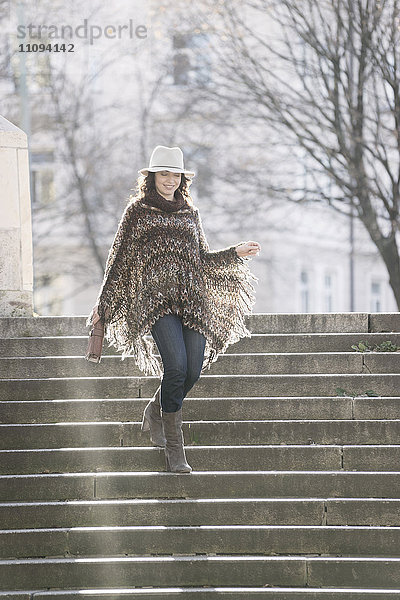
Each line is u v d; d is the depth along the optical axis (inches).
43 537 307.3
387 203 812.0
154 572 296.4
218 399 355.6
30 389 366.3
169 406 313.7
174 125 1223.5
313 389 365.4
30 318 413.1
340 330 407.2
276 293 1501.0
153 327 307.7
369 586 293.7
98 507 315.0
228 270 320.8
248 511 314.0
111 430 346.3
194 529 307.3
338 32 794.2
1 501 322.3
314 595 287.6
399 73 778.2
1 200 444.1
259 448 333.4
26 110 1152.2
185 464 323.0
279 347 392.8
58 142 1327.5
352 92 815.1
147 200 313.0
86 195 1269.7
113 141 1269.7
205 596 288.2
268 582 295.1
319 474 323.0
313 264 1592.0
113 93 1332.4
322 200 898.7
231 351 392.2
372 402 353.7
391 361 379.2
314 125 881.5
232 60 879.1
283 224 1359.5
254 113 1014.4
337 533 305.7
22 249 446.6
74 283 1608.0
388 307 1866.4
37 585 295.7
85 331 412.5
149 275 308.5
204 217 1261.1
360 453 331.9
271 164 1053.2
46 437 345.7
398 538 304.5
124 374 381.1
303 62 850.1
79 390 366.6
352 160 825.5
